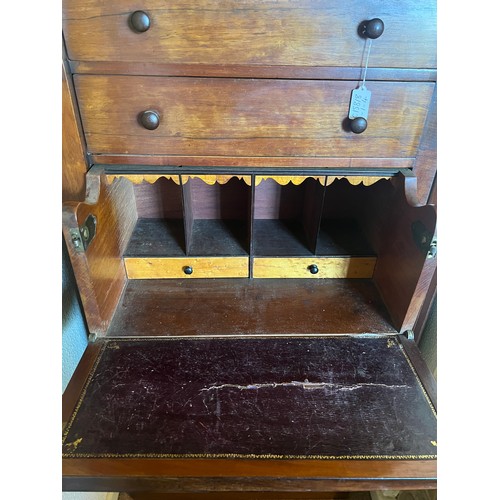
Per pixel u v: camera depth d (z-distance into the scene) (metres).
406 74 0.68
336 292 0.97
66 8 0.61
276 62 0.66
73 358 0.84
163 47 0.64
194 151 0.73
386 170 0.78
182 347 0.79
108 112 0.69
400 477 0.57
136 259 0.98
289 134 0.73
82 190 0.75
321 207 0.92
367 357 0.77
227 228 1.12
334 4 0.62
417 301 0.79
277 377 0.72
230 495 1.17
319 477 0.57
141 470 0.57
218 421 0.64
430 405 0.68
